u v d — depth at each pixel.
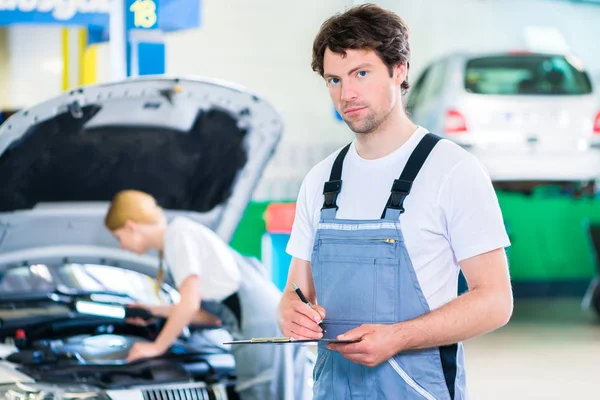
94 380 3.67
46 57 9.33
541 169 9.70
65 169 4.05
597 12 11.93
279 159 10.05
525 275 9.84
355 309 2.50
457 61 9.92
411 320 2.41
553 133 9.70
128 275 4.59
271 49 10.12
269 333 3.96
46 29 9.29
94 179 4.15
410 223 2.46
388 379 2.48
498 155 9.66
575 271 9.93
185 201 4.34
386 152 2.54
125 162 4.16
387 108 2.49
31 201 4.09
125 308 4.22
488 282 2.44
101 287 4.52
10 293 4.47
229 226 4.38
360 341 2.37
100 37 8.05
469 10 11.37
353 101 2.47
